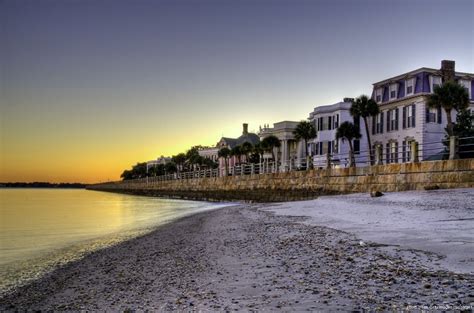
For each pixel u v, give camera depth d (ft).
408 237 36.78
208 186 231.71
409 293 20.65
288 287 24.18
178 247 48.29
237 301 22.43
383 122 171.42
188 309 22.16
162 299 25.29
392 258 28.73
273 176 153.69
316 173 125.80
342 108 194.08
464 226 41.32
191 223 80.74
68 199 331.57
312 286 23.84
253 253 37.04
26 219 117.19
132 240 61.52
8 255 52.75
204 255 39.81
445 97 112.37
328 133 201.26
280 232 49.70
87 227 90.84
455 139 82.23
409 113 156.15
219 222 74.79
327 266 28.71
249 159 286.25
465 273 23.54
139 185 497.87
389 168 96.12
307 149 208.33
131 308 24.21
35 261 48.14
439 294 20.12
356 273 25.88
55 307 27.84
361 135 171.22
